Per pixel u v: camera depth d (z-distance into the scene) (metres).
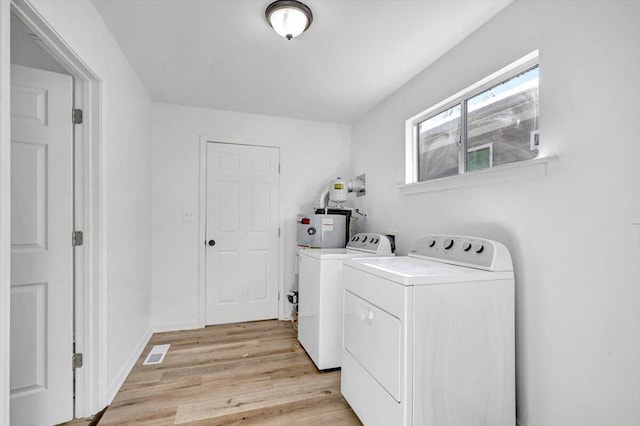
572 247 1.29
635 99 1.09
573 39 1.29
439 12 1.66
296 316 3.21
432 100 2.22
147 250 2.77
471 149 2.01
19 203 1.50
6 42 0.92
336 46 2.00
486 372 1.41
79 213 1.65
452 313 1.35
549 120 1.39
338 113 3.28
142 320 2.59
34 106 1.54
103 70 1.71
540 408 1.41
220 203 3.21
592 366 1.21
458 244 1.70
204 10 1.66
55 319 1.58
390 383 1.36
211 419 1.67
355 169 3.51
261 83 2.57
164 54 2.10
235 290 3.25
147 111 2.76
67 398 1.61
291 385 2.03
